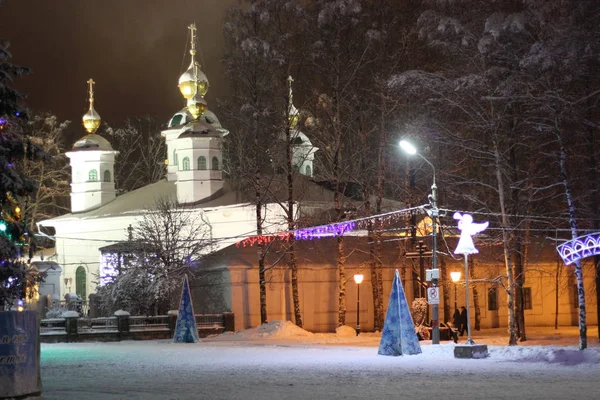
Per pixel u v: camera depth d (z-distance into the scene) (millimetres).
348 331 52281
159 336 52281
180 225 61594
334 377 25453
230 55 53094
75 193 81250
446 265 58375
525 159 44125
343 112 54531
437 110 41750
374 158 55094
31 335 20844
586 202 37875
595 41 33938
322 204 59125
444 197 51406
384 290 58031
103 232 75375
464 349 32375
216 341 48031
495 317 61562
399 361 31453
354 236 55875
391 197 66250
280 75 52875
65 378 26188
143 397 20734
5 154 24828
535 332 54875
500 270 61031
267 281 53969
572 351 30766
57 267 73125
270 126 53438
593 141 37812
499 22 36812
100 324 51219
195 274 58562
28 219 81750
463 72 40344
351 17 52750
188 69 78625
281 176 57781
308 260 56812
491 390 21672
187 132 71125
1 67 25266
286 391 21797
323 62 53375
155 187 78500
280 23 53219
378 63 53062
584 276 62375
